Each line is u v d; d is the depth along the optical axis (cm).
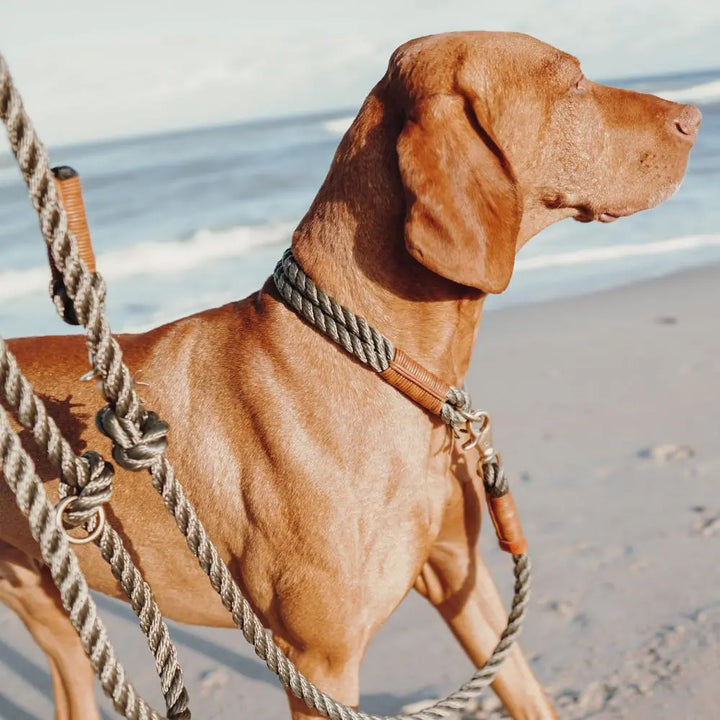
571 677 116
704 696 111
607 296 285
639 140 98
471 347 95
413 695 118
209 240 415
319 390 90
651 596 128
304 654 93
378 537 90
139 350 98
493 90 92
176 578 98
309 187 612
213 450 93
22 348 102
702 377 202
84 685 110
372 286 91
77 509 69
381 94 94
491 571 138
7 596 107
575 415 186
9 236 461
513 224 88
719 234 379
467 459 97
